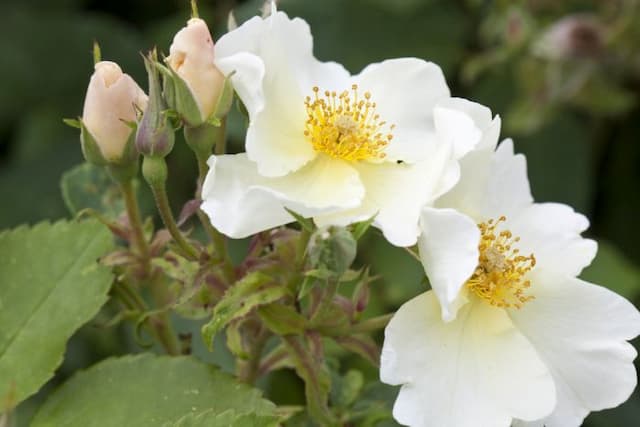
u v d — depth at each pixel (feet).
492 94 2.32
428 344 1.53
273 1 1.59
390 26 2.29
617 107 2.25
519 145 2.31
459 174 1.52
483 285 1.58
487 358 1.55
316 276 1.51
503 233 1.60
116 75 1.60
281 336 1.61
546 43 2.24
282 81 1.61
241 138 2.10
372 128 1.61
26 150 2.32
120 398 1.59
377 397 1.72
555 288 1.59
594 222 2.31
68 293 1.65
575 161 2.29
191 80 1.55
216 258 1.61
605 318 1.57
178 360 1.60
